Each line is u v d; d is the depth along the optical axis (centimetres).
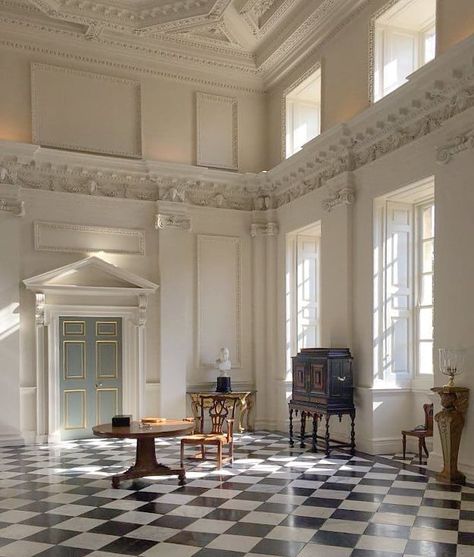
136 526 573
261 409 1223
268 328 1237
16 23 1077
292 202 1179
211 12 1005
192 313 1203
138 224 1175
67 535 550
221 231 1241
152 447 765
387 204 948
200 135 1233
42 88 1114
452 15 779
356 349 968
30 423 1066
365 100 958
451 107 780
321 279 1065
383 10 916
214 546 517
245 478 762
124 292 1133
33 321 1080
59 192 1113
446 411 723
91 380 1118
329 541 526
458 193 755
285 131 1219
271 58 1180
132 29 1084
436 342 785
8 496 685
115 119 1168
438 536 535
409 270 960
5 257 1062
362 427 936
